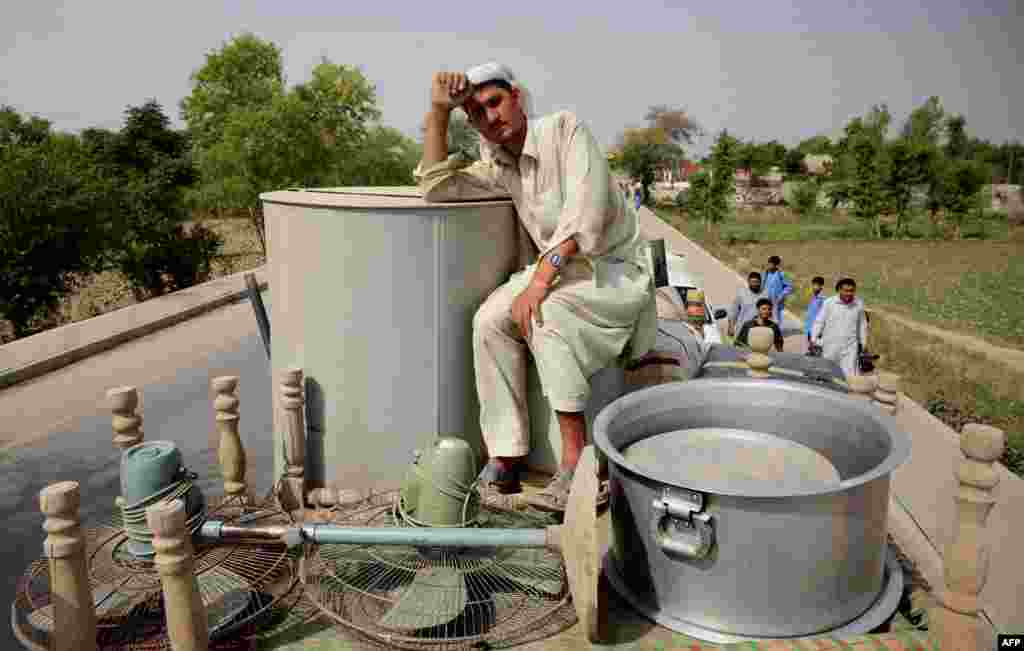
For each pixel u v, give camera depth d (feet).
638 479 9.07
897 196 179.32
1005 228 189.57
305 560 10.09
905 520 18.04
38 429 27.07
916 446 29.78
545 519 11.22
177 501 8.00
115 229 71.05
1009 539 21.08
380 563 10.12
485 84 11.49
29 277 62.90
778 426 11.48
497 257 12.73
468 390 12.67
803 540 8.37
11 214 62.49
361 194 13.38
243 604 9.36
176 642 8.09
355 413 12.40
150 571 9.45
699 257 90.79
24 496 21.07
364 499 12.00
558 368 11.37
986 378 50.72
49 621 9.60
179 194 95.35
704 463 10.48
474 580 10.00
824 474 10.18
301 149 98.99
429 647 8.85
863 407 10.52
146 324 44.42
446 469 9.77
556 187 11.76
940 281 107.96
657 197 320.70
